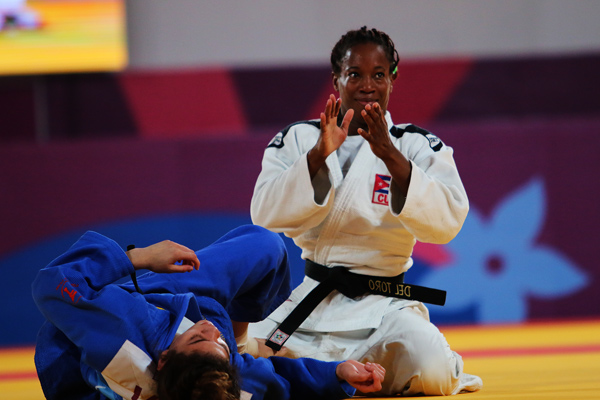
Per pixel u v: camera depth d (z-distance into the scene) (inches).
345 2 810.2
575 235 633.0
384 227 270.2
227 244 256.2
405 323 254.8
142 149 629.9
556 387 269.7
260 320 264.4
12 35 740.0
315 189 263.1
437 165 270.2
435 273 620.7
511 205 630.5
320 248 275.6
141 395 208.2
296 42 813.2
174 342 206.4
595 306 631.2
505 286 625.9
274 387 225.5
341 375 228.8
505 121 697.0
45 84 732.7
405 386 255.0
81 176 629.3
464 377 271.7
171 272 226.8
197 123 717.3
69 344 229.5
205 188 629.6
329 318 268.1
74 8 746.2
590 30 802.2
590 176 634.2
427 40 806.5
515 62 711.7
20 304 622.5
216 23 810.2
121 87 721.0
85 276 219.6
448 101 708.7
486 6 804.6
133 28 797.2
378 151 249.6
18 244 625.9
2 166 628.1
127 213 627.2
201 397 186.2
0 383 373.1
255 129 716.7
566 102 716.0
